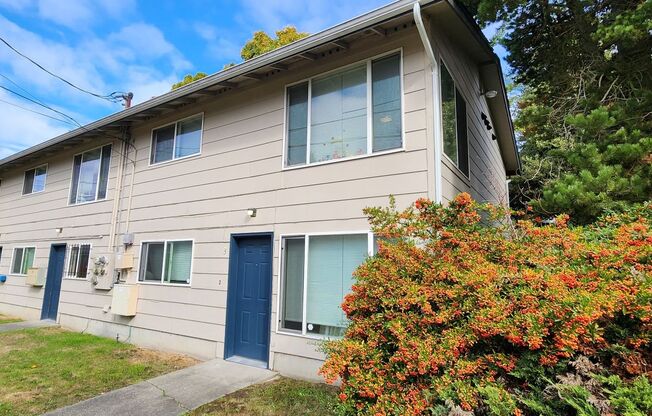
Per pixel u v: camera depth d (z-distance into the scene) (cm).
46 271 1002
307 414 381
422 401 256
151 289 717
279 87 612
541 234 349
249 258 609
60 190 1016
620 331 245
